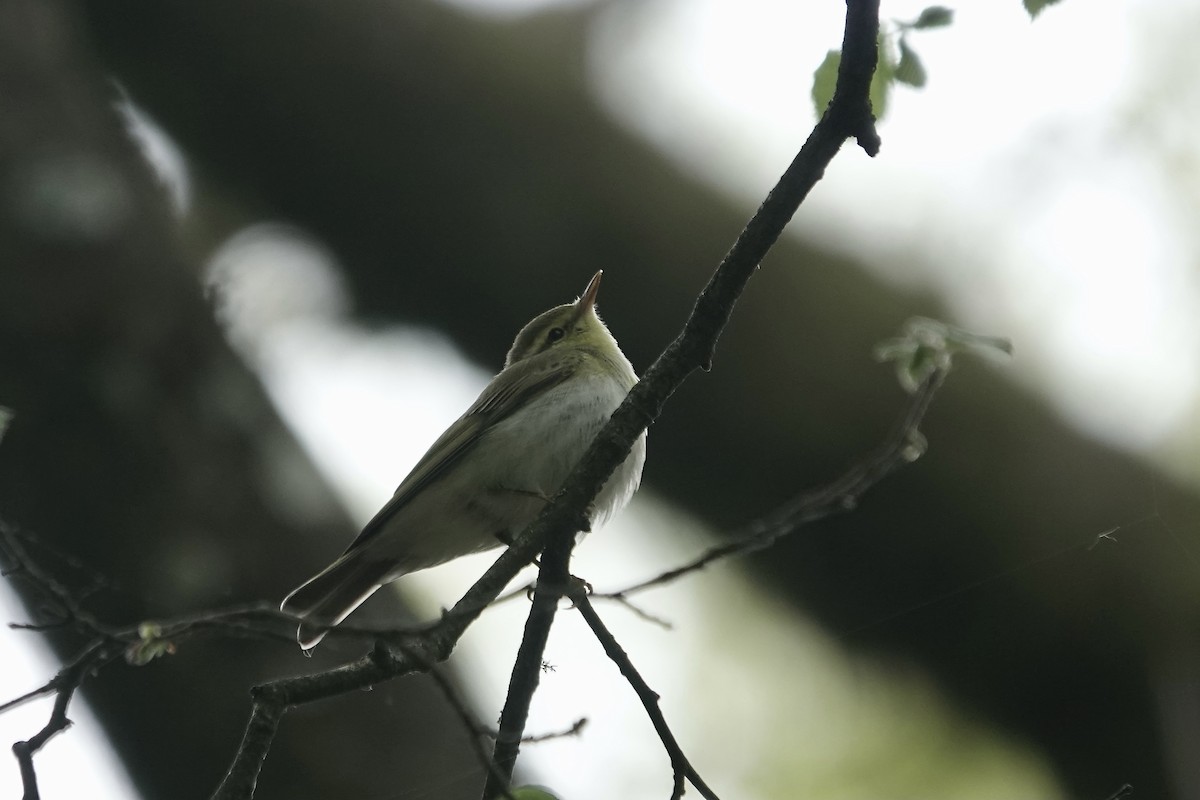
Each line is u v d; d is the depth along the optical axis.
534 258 12.34
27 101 10.74
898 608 11.20
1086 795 10.53
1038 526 10.81
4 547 6.01
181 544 10.01
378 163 12.54
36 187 10.39
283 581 10.25
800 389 11.38
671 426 11.54
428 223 12.51
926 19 6.85
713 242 12.21
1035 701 10.81
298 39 12.71
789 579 11.60
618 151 12.59
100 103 11.35
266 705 6.05
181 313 10.72
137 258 10.68
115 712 9.89
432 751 10.16
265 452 10.73
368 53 12.69
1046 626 10.71
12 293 10.08
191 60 12.64
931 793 11.77
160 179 11.38
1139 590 10.53
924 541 10.98
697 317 7.04
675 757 6.62
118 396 10.16
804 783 12.09
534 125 12.64
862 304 11.66
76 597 8.45
